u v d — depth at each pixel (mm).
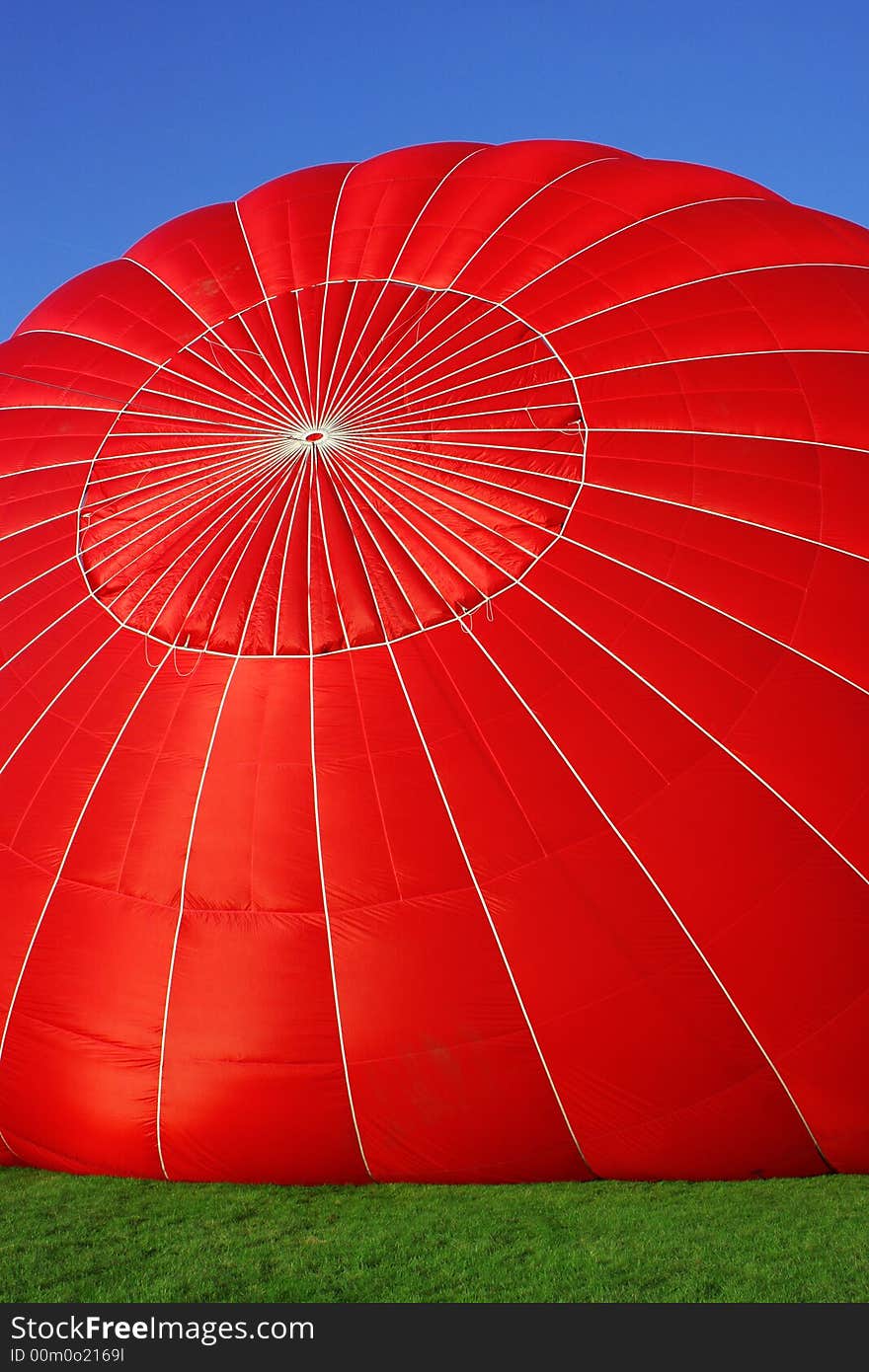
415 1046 11672
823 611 12617
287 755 12539
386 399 14438
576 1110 11609
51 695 13602
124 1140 12117
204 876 12289
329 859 12133
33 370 16547
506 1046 11625
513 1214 10930
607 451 13508
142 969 12203
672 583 12781
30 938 12633
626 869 11844
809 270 15242
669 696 12312
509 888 11867
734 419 13602
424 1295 9422
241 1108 11891
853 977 11539
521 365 14211
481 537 13328
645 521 13078
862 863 11820
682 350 14109
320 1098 11789
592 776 12109
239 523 13953
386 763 12375
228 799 12477
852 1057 11484
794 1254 9852
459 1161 11711
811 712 12188
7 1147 12711
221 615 13438
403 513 13586
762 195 16984
